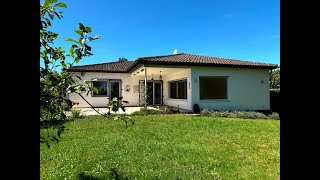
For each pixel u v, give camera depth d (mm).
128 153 5027
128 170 4012
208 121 9836
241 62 15914
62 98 1879
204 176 3789
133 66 15281
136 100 19844
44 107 1753
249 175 3861
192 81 14273
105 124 9109
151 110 13516
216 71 14805
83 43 1868
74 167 4211
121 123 9352
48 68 1810
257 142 6164
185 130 7824
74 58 1893
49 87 1785
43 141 1882
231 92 15062
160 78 20547
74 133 7305
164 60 13438
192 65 13961
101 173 3887
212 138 6621
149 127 8391
